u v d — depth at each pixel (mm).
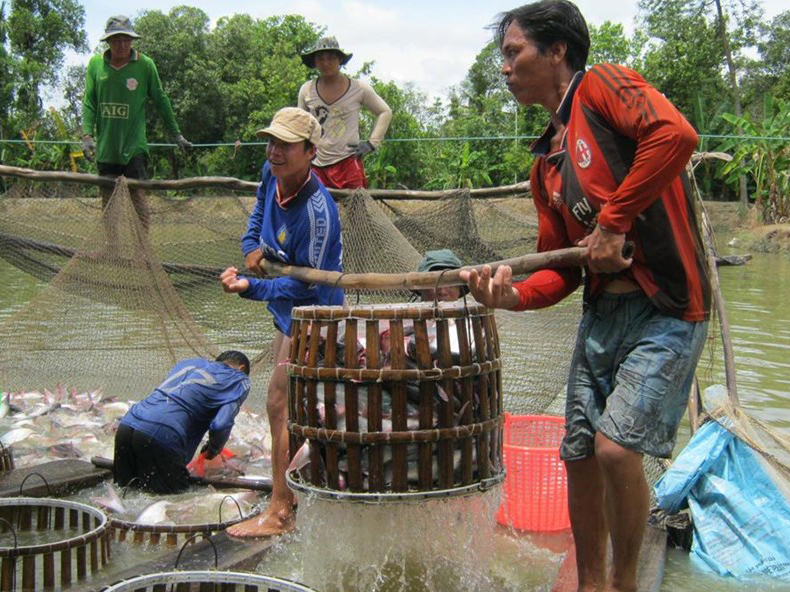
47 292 6363
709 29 39031
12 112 39469
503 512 3908
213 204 6500
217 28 43719
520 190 6016
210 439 4586
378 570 2965
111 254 6152
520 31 2846
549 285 3008
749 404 6207
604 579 3021
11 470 4566
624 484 2670
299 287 3682
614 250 2553
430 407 2695
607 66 2641
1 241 6617
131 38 6637
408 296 5277
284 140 3533
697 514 3807
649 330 2713
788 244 24109
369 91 6453
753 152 29453
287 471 2957
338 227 3779
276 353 4020
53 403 5820
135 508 4191
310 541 3027
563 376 5059
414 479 2736
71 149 30047
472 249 5953
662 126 2457
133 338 6281
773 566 3549
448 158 37500
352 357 2691
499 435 2951
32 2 45531
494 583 3342
